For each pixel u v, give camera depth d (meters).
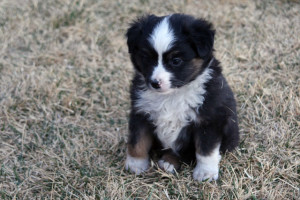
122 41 1.74
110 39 1.75
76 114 1.49
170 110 1.28
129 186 1.29
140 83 1.30
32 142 1.41
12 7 1.89
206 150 1.29
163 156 1.34
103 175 1.32
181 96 1.27
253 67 1.61
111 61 1.68
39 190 1.30
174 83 1.25
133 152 1.32
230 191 1.27
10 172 1.33
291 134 1.39
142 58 1.27
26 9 1.88
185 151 1.33
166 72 1.24
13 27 1.80
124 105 1.52
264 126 1.42
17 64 1.65
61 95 1.54
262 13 1.82
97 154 1.38
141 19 1.31
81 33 1.78
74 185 1.30
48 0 1.92
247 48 1.68
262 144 1.39
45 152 1.38
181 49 1.24
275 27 1.75
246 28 1.77
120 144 1.41
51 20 1.82
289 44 1.67
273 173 1.30
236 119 1.34
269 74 1.57
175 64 1.25
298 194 1.27
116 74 1.62
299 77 1.55
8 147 1.40
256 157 1.33
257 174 1.31
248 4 1.87
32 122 1.47
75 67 1.65
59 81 1.57
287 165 1.32
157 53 1.24
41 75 1.60
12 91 1.56
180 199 1.26
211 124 1.28
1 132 1.44
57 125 1.46
